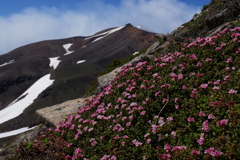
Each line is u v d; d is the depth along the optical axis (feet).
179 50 36.78
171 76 28.86
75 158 24.95
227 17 45.24
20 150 29.81
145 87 29.19
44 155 28.73
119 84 34.42
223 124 18.22
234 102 20.45
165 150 20.20
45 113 45.39
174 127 22.26
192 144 19.20
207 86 24.50
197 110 22.36
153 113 25.73
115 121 26.86
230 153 15.52
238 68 25.26
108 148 23.54
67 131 30.73
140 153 21.24
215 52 29.09
